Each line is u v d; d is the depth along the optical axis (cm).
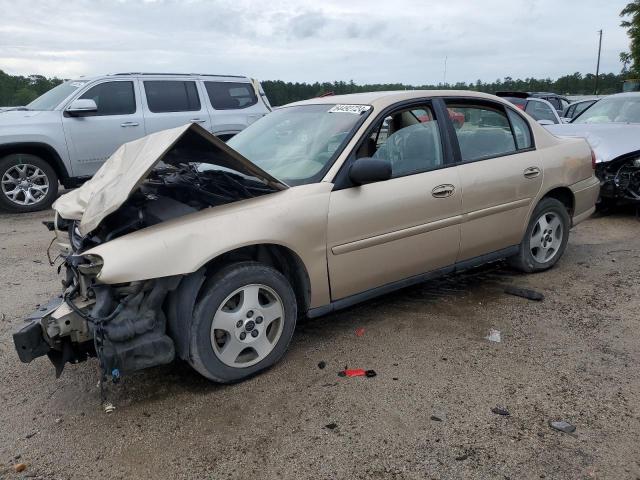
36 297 497
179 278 308
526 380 342
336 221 365
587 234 697
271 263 367
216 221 323
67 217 372
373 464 267
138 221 324
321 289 370
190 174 398
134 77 966
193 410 315
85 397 331
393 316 442
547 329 415
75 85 938
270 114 494
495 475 259
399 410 311
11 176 880
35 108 934
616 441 281
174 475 263
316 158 391
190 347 317
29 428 302
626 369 354
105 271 288
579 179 543
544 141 518
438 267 441
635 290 494
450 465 266
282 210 344
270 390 334
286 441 286
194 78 1030
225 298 325
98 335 289
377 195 386
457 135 449
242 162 337
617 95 942
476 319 434
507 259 532
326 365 364
